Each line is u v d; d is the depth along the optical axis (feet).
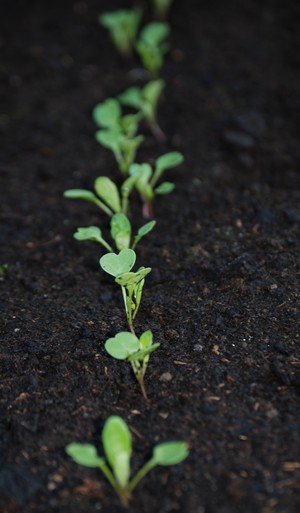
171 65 2.08
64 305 1.43
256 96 1.93
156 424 1.20
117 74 2.08
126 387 1.26
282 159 1.73
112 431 1.10
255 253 1.47
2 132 1.91
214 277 1.43
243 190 1.66
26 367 1.31
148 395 1.25
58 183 1.75
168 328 1.35
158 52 1.97
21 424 1.22
